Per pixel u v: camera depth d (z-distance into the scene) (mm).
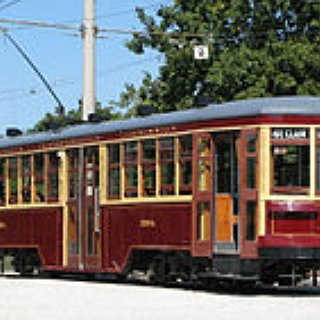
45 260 27156
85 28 29625
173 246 22609
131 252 24016
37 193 27578
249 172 21062
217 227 21594
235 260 21203
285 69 37906
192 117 22203
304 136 20859
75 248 25984
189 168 22234
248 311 17703
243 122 21172
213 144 21734
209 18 40281
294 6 40188
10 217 28688
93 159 25406
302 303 19188
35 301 20156
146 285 24406
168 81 40219
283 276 21328
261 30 40156
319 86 37562
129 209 24047
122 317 16953
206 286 23125
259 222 20859
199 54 34656
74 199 26078
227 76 37531
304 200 20766
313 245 20719
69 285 24719
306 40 39250
